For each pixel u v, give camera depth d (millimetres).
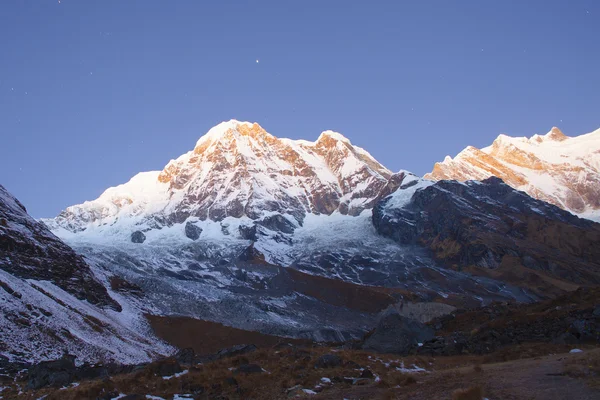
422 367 45406
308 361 43469
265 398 34406
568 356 37656
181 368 43094
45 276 155375
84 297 159000
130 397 34406
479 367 37188
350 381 37438
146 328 164250
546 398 27125
